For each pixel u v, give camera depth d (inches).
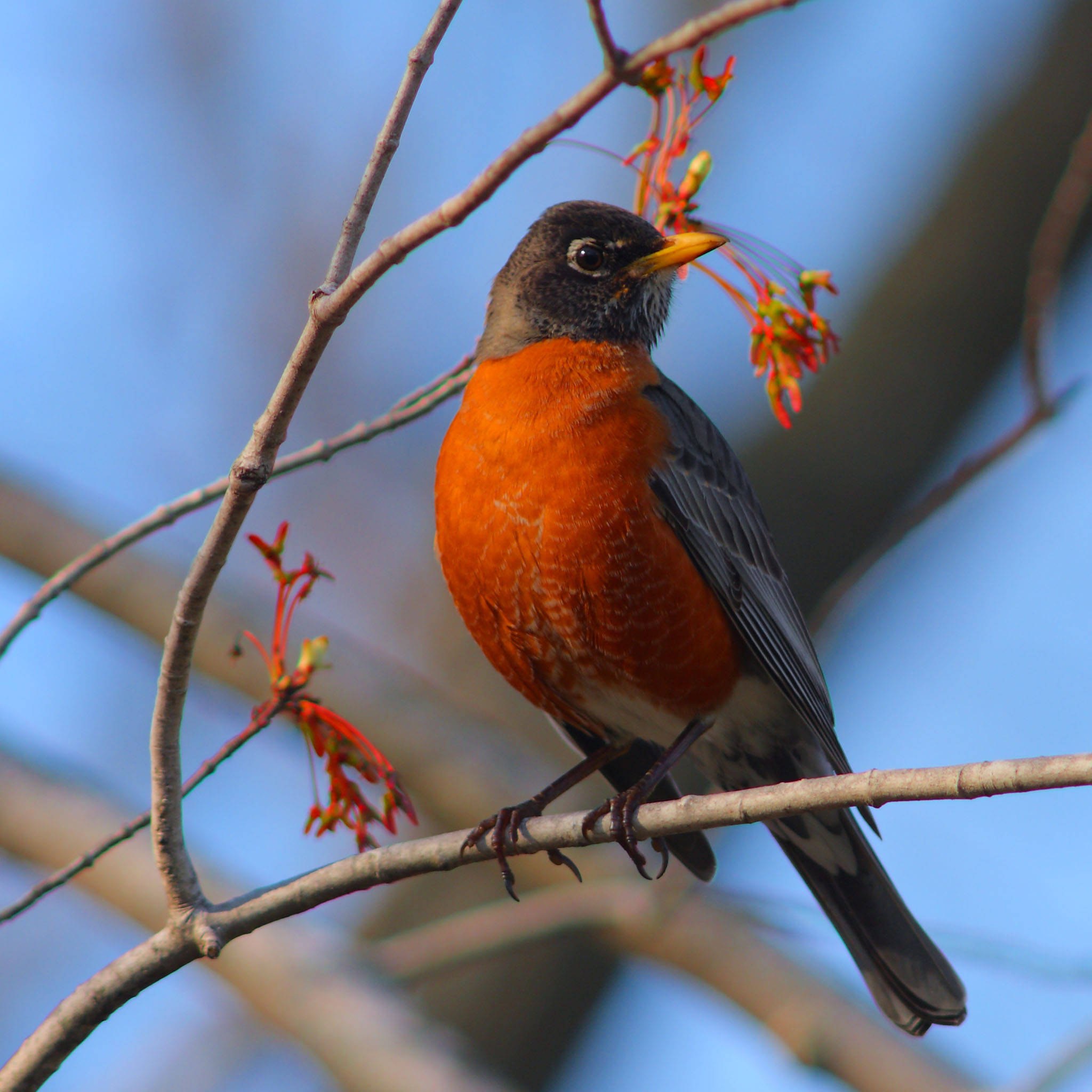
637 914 444.1
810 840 353.1
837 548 447.8
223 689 504.1
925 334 451.2
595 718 353.7
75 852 453.7
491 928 438.6
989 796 205.3
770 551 358.6
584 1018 492.7
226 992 524.4
